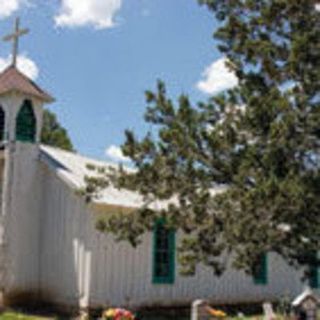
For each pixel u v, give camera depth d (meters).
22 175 18.97
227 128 13.83
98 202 17.75
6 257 18.23
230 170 13.70
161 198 14.23
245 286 23.58
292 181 12.30
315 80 13.73
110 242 18.42
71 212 18.56
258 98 13.46
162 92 14.43
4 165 19.08
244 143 13.71
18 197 18.77
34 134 19.53
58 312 18.19
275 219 12.34
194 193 13.73
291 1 14.45
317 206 12.57
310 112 13.66
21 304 18.50
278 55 14.65
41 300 18.83
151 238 19.84
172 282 20.36
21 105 19.14
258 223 12.36
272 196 11.85
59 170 18.95
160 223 19.02
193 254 13.62
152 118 14.43
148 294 19.44
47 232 19.08
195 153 13.91
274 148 12.97
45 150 20.69
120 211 16.67
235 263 13.08
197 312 13.22
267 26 14.95
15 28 19.97
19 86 19.02
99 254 18.02
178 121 14.10
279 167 12.98
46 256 18.98
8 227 18.42
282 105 13.19
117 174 15.25
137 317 18.77
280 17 14.83
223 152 13.80
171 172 13.98
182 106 14.14
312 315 13.62
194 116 14.22
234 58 15.02
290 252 13.64
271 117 13.23
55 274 18.64
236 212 12.67
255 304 23.89
